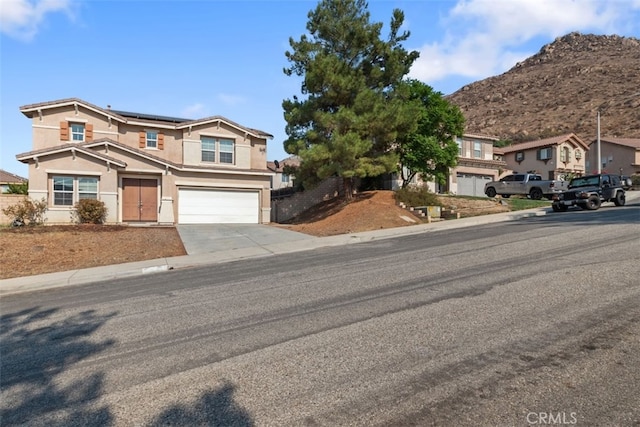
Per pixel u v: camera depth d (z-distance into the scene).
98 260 13.11
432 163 26.91
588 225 13.89
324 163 21.00
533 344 4.41
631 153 47.00
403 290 7.00
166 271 11.26
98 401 3.69
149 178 23.48
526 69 128.62
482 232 14.41
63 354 4.95
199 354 4.69
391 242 13.99
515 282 6.97
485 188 32.81
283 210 29.33
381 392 3.59
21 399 3.81
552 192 28.86
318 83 21.42
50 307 7.55
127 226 20.22
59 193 21.03
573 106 77.81
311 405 3.44
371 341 4.76
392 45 23.31
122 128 24.05
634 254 8.59
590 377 3.68
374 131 21.19
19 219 19.62
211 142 25.33
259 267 10.69
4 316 7.11
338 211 23.33
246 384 3.87
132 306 7.18
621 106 70.06
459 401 3.39
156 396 3.73
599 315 5.15
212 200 24.80
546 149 45.44
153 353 4.81
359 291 7.15
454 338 4.69
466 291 6.64
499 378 3.73
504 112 88.81
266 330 5.39
